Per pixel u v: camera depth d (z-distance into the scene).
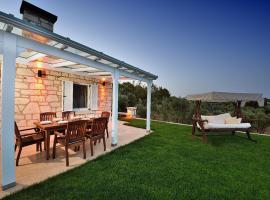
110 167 3.37
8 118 2.49
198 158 4.03
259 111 9.94
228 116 7.06
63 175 2.98
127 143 5.17
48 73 5.99
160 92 19.94
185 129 7.66
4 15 1.99
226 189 2.68
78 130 3.66
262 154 4.47
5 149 2.48
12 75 2.48
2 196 2.32
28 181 2.74
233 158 4.11
